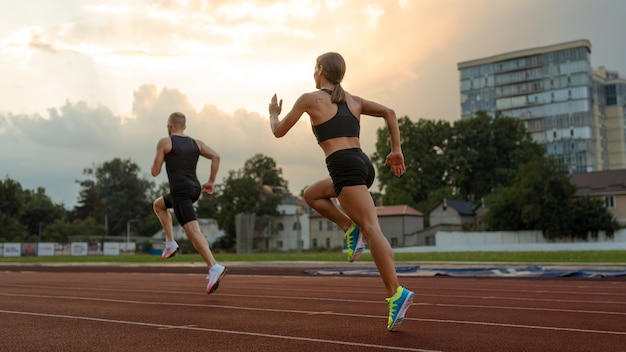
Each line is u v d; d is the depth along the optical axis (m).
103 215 118.19
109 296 8.21
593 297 7.84
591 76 132.38
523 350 3.79
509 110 132.88
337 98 4.47
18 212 93.12
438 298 7.73
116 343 4.13
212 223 90.00
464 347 3.90
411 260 23.14
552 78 128.75
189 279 13.41
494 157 92.25
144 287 10.29
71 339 4.32
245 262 26.11
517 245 46.78
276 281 12.30
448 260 22.67
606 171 70.62
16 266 26.41
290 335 4.46
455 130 93.25
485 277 13.85
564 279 12.77
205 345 4.02
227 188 82.88
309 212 96.94
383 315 5.73
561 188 55.66
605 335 4.41
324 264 23.36
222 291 9.16
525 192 55.91
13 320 5.45
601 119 139.12
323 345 4.00
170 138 8.28
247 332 4.62
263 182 101.12
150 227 114.94
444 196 84.75
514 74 133.75
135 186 120.31
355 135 4.49
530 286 10.34
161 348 3.92
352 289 9.59
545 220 55.47
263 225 41.91
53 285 10.99
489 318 5.46
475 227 66.50
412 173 86.88
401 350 3.80
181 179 8.20
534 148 93.56
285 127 4.50
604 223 54.19
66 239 98.56
